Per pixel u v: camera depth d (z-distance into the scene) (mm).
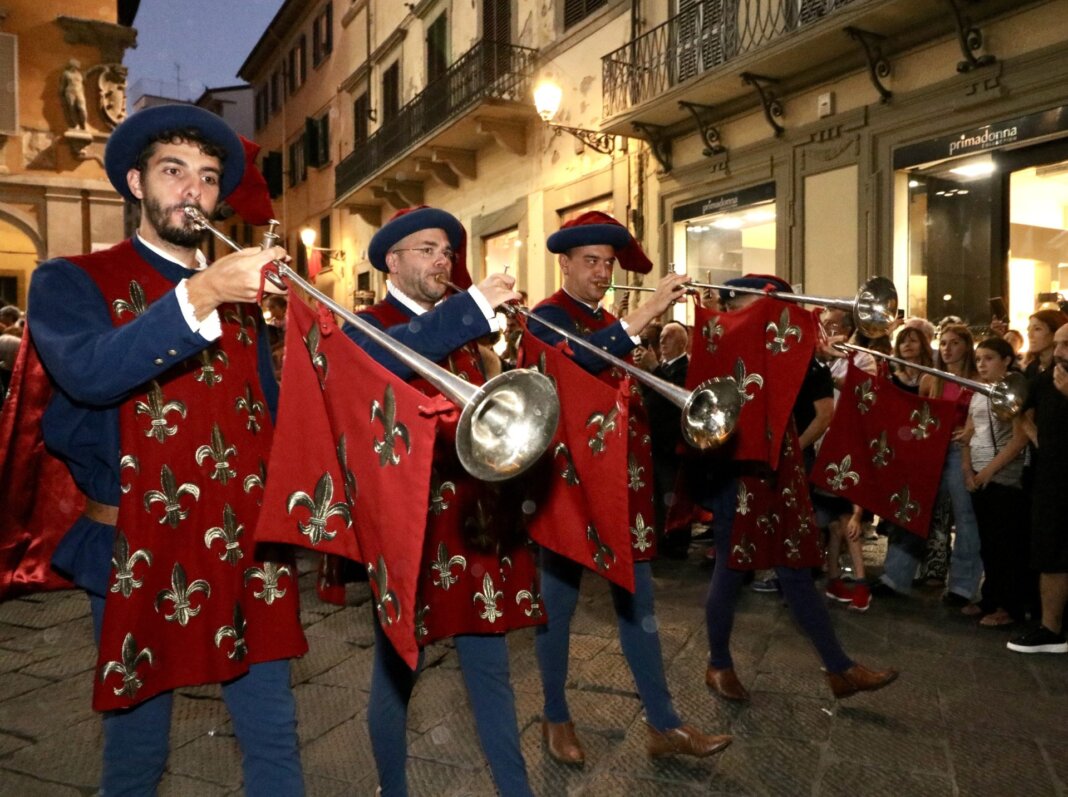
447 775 3102
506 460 1659
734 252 10844
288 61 26547
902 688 3832
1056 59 7215
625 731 3404
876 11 8008
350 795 2988
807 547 3482
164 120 1999
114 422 1897
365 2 20703
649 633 3100
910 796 2893
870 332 3521
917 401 4207
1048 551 4227
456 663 4277
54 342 1801
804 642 4469
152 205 2004
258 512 1990
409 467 1757
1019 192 7879
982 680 3932
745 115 10281
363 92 20906
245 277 1743
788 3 9180
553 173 13469
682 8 10781
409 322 2393
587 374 2719
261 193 2350
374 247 2672
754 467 3477
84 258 1958
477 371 2617
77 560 1923
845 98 9133
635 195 11867
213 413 1958
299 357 1978
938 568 5539
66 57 17266
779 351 3416
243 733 1954
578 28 12609
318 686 4008
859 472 4148
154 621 1846
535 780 3012
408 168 17016
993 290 8086
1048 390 4336
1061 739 3305
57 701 3908
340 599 2553
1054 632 4305
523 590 2541
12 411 1971
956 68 8008
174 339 1724
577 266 3277
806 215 9578
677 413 6281
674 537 6516
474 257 15844
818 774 3041
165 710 1921
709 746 3025
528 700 3744
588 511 2680
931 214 8562
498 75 13430
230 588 1916
